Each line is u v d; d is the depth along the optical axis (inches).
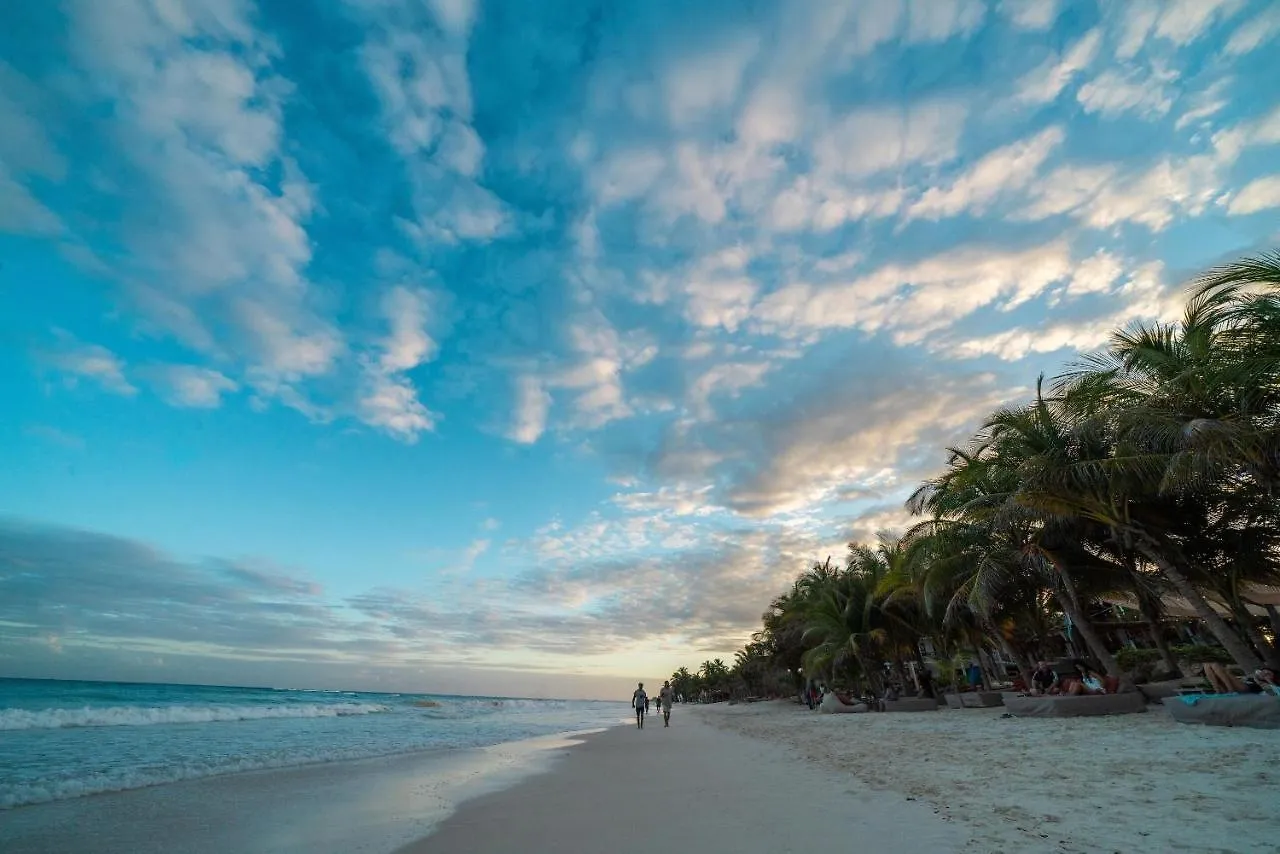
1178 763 290.5
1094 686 585.9
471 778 469.1
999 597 861.2
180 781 469.7
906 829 222.2
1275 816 196.2
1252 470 491.2
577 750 691.4
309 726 1187.9
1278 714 364.8
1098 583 770.2
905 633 1243.2
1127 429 530.3
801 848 209.5
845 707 1143.0
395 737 941.8
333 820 319.0
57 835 296.5
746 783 358.6
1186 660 821.9
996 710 806.5
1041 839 195.8
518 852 233.9
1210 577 646.5
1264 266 402.3
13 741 780.0
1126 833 193.5
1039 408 636.7
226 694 3631.9
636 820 275.7
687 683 5944.9
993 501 711.7
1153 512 625.3
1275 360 416.8
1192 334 482.9
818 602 1363.2
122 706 1704.0
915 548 872.3
